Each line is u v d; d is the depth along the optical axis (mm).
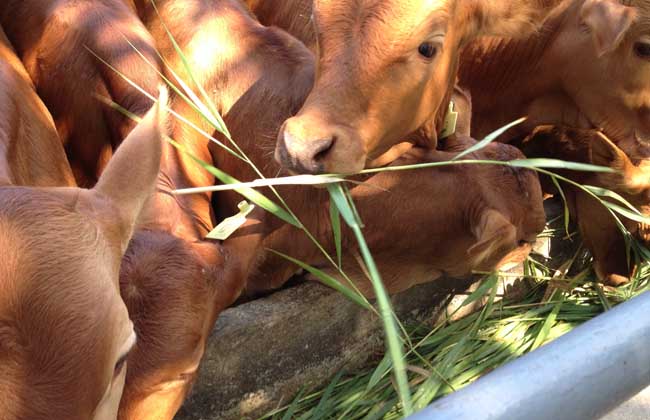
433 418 362
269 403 1166
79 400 584
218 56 1174
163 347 855
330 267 1228
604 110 1452
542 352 394
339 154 926
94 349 594
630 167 1335
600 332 406
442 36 981
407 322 1336
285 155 920
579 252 1587
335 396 1188
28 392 569
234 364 1108
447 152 1219
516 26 1103
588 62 1419
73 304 594
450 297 1378
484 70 1513
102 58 1116
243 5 1283
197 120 1156
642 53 1363
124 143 702
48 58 1152
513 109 1552
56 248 607
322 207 1172
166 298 868
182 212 1028
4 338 568
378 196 1171
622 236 1479
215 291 943
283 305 1152
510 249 1154
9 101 954
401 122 1001
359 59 940
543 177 1580
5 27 1197
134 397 852
